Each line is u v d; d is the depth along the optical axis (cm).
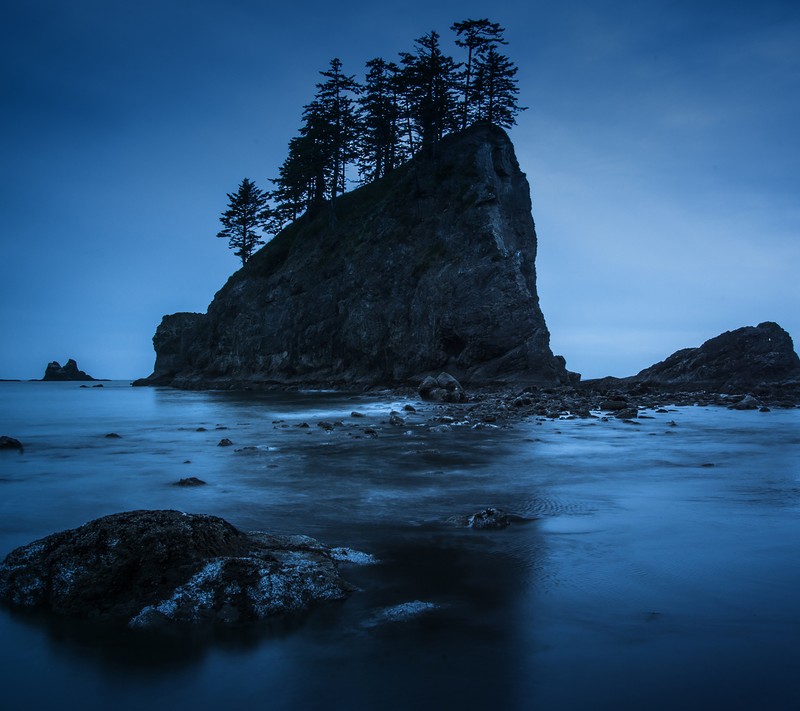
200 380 7044
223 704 379
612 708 362
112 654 451
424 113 5947
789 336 4325
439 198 5412
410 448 1552
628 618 494
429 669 415
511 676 402
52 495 1002
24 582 561
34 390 7275
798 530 766
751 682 391
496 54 5903
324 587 551
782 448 1565
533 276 5359
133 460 1397
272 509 894
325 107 6769
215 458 1416
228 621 502
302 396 4581
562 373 4738
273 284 6538
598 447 1575
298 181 7150
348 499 961
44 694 395
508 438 1764
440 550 691
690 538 730
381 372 5091
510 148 5822
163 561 561
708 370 4366
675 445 1623
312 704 376
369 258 5541
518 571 615
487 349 4447
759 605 519
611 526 793
